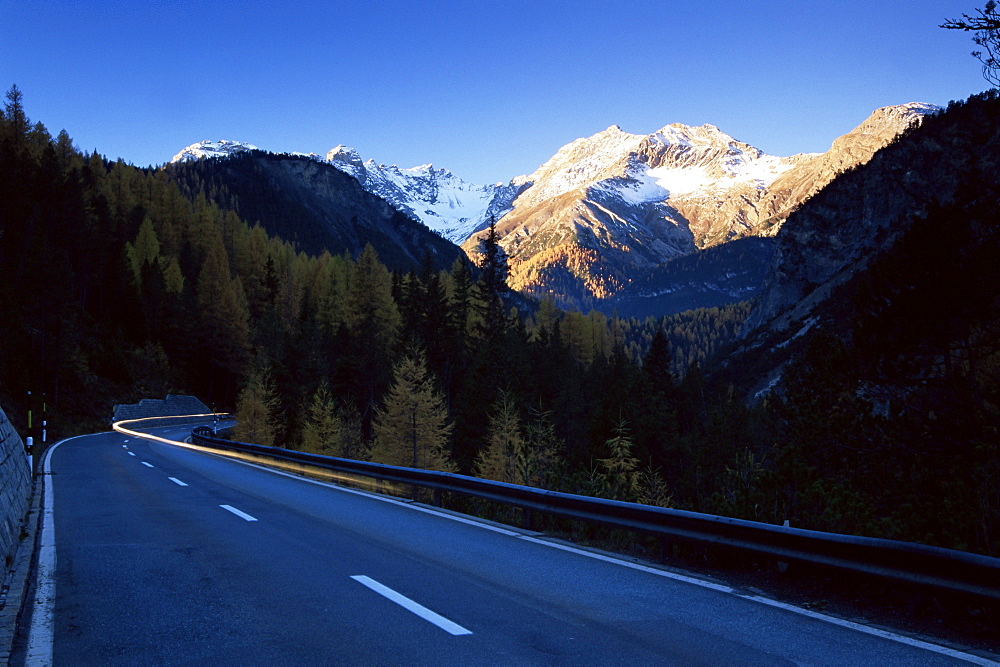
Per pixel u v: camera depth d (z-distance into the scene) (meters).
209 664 4.86
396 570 7.84
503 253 92.81
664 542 8.95
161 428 70.31
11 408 49.16
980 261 13.98
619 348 93.88
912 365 15.59
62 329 63.59
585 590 7.04
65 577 7.45
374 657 4.98
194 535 10.04
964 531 10.06
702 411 77.06
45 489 16.08
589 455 53.09
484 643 5.30
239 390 92.62
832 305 102.00
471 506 15.54
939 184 105.69
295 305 115.50
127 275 93.62
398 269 126.19
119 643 5.29
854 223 129.88
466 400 65.12
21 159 94.31
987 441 13.38
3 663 4.87
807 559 6.96
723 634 5.59
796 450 16.11
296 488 16.67
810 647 5.29
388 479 15.88
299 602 6.44
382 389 79.88
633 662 4.91
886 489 15.12
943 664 4.92
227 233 152.38
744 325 158.38
